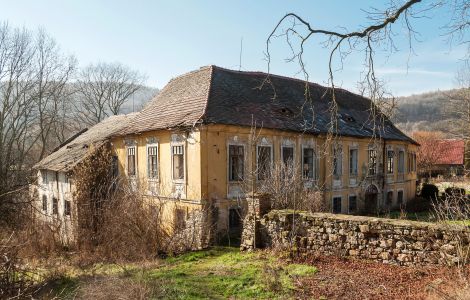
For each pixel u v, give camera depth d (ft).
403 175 98.99
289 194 46.88
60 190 86.02
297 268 31.86
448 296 21.89
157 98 80.23
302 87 85.97
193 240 47.73
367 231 32.65
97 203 57.36
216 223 55.42
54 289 32.40
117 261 41.93
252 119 60.34
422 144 156.46
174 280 31.07
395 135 95.76
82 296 28.73
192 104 63.21
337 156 74.18
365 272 29.99
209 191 56.44
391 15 23.50
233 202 58.70
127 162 75.10
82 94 169.07
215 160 57.21
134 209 47.24
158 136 65.77
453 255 28.37
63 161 86.58
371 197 88.79
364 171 83.71
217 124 56.54
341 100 93.91
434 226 29.66
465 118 97.55
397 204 96.02
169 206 61.98
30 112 112.78
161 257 42.88
